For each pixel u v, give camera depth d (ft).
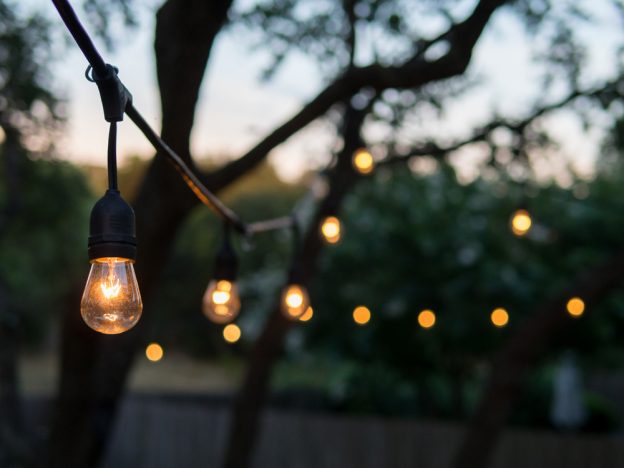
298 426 47.52
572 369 52.44
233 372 93.50
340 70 25.73
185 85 17.63
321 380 71.36
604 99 24.90
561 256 44.93
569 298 30.55
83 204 40.75
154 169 19.58
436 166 39.42
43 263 49.47
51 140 29.43
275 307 31.89
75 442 22.31
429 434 43.83
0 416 27.58
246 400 32.42
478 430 31.65
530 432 41.57
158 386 80.79
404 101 26.50
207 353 100.01
